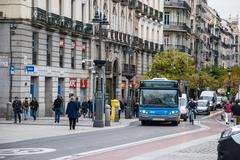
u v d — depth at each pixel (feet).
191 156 68.44
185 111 193.36
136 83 268.41
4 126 130.52
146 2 302.86
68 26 195.62
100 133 113.39
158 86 151.84
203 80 373.61
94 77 211.82
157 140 96.02
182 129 134.82
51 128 125.08
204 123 177.37
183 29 380.17
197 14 457.68
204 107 272.72
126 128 135.44
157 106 151.12
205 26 526.57
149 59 309.01
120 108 195.00
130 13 272.72
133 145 85.25
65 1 196.85
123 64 261.65
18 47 164.96
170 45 376.07
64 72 195.62
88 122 156.66
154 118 150.82
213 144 87.10
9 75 165.07
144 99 151.84
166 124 162.09
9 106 156.46
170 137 103.86
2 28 165.58
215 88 404.36
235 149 48.49
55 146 82.33
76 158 65.57
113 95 249.55
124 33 261.44
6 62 162.09
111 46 243.40
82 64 212.84
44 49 179.63
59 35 191.42
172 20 376.27
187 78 294.66
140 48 286.25
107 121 141.18
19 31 164.96
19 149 77.20
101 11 232.12
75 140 94.12
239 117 145.79
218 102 379.14
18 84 165.37
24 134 105.81
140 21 291.17
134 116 207.10
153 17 312.50
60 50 193.98
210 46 563.48
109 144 86.79
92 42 220.23
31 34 170.81
